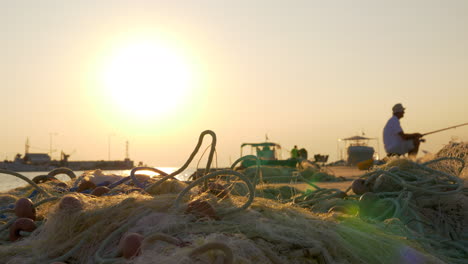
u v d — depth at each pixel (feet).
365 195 14.69
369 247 9.48
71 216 10.11
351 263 9.10
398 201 15.02
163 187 12.67
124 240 8.20
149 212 10.05
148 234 8.96
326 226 9.82
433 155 24.47
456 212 15.31
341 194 17.17
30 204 12.24
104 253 9.17
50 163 629.10
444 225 14.73
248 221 9.41
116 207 10.23
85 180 15.83
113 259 8.30
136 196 10.81
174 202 10.28
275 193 19.90
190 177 16.49
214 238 7.91
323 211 15.49
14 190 19.69
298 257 8.50
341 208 14.12
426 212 15.38
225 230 9.03
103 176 17.33
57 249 9.75
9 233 11.61
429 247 11.60
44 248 9.81
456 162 19.97
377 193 16.43
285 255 8.50
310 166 54.85
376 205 14.61
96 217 10.11
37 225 11.57
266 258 7.95
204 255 7.00
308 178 45.65
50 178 19.42
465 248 12.62
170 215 9.57
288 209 10.69
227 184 14.20
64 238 9.97
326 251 8.84
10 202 16.69
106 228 9.78
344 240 9.40
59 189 16.25
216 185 11.80
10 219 13.19
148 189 12.51
